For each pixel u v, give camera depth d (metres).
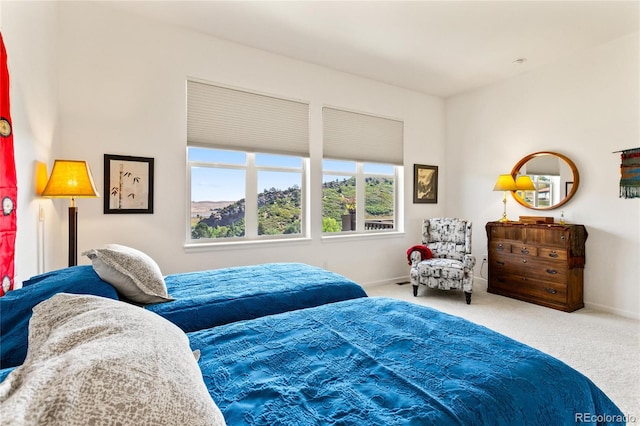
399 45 3.57
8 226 1.69
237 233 3.74
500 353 1.13
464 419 0.81
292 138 3.94
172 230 3.22
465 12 2.95
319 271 2.52
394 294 4.19
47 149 2.45
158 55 3.14
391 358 1.11
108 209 2.93
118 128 2.97
